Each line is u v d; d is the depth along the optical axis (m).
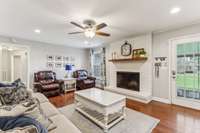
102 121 2.29
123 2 1.95
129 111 2.93
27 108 1.16
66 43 5.30
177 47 3.38
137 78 4.12
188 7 2.13
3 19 2.62
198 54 3.03
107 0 1.89
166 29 3.41
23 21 2.73
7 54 5.36
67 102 3.68
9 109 1.10
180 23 2.94
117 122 2.36
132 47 4.23
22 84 2.28
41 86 4.11
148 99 3.60
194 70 3.11
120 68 4.66
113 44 4.92
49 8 2.14
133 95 3.85
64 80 4.88
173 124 2.31
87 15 2.44
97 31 2.93
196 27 3.01
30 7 2.10
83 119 2.54
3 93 1.86
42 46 5.04
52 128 1.25
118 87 4.73
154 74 3.82
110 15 2.45
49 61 5.25
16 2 1.93
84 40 4.75
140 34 3.93
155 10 2.24
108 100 2.32
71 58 6.05
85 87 5.25
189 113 2.81
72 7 2.11
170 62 3.49
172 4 2.02
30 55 4.70
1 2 1.92
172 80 3.48
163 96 3.64
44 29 3.32
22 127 0.85
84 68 6.59
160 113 2.82
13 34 3.83
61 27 3.14
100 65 6.08
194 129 2.13
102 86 5.91
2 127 0.91
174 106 3.28
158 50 3.72
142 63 3.96
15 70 5.22
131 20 2.72
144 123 2.35
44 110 1.81
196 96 3.10
